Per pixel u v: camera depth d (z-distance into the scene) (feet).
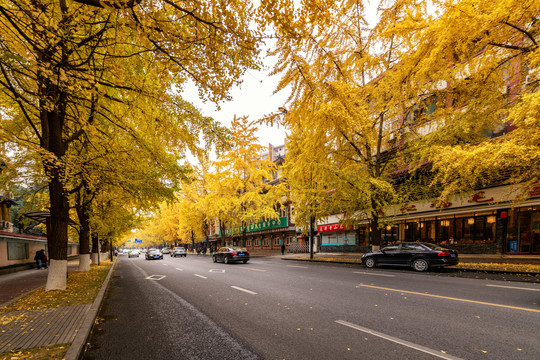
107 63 17.71
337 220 87.97
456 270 38.86
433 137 44.09
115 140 28.14
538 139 26.76
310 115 18.86
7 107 26.68
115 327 17.20
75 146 32.68
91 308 20.13
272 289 28.17
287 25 13.69
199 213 122.72
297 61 15.53
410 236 65.82
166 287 32.35
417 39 33.94
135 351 13.32
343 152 53.42
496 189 46.62
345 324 16.15
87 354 13.10
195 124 26.37
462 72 35.99
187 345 13.89
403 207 56.13
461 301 20.53
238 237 157.89
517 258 44.14
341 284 29.73
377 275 36.11
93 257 71.92
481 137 43.52
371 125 48.52
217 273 45.06
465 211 51.65
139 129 29.99
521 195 34.45
